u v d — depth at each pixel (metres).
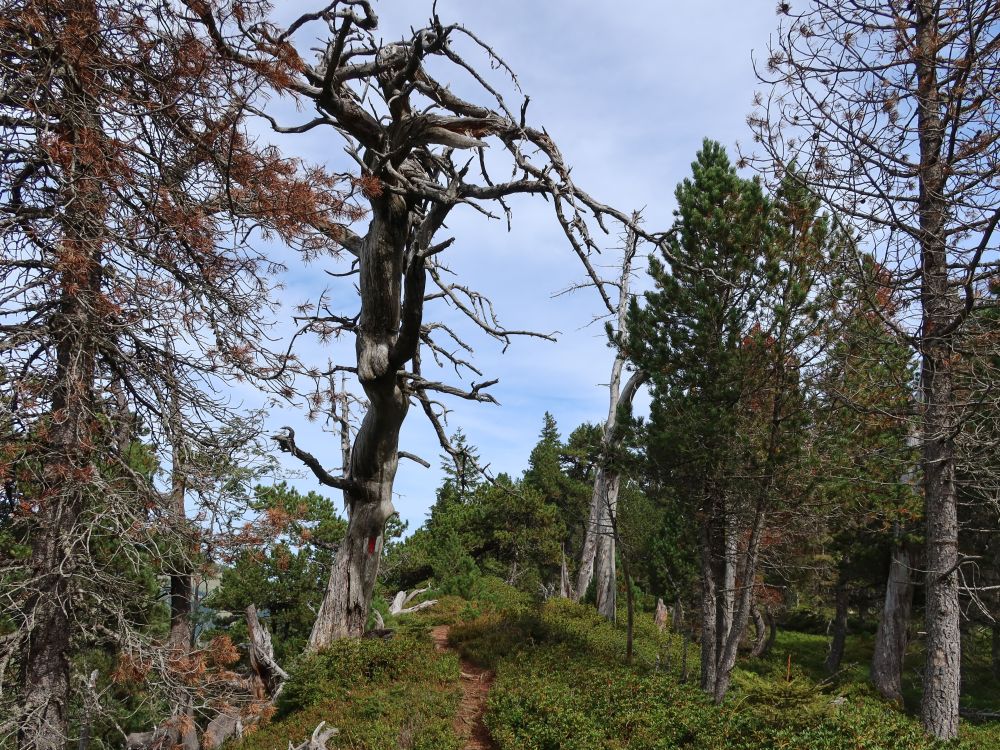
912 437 11.73
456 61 11.89
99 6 6.74
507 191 12.43
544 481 48.38
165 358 7.73
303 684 14.40
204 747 9.52
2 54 6.69
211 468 7.63
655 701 12.80
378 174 14.34
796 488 13.98
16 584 6.70
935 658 11.10
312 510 23.50
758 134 9.51
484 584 29.94
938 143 9.16
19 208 6.88
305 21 12.06
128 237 6.95
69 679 7.32
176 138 7.37
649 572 27.83
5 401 6.76
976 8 8.38
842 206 9.36
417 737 11.62
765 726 11.16
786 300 13.62
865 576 25.41
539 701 12.47
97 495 7.11
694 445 14.47
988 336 9.09
